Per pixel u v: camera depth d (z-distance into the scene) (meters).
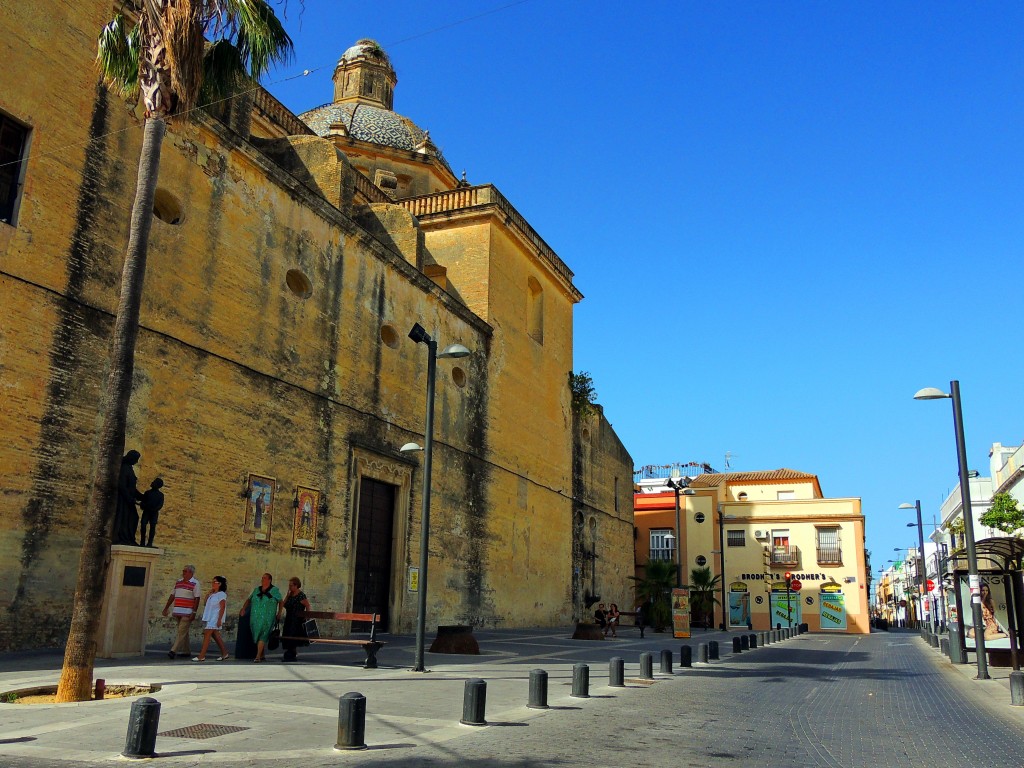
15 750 7.25
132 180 17.17
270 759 7.21
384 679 13.15
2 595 13.85
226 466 18.78
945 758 8.84
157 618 16.56
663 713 11.16
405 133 40.69
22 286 14.70
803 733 10.10
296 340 21.61
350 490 23.25
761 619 53.12
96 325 16.03
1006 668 20.38
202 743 7.75
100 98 16.61
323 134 39.00
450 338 29.73
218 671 12.66
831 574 52.62
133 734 7.11
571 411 40.75
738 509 55.56
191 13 11.62
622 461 48.06
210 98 13.45
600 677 15.52
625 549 47.09
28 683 10.55
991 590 21.11
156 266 17.47
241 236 20.00
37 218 15.09
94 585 10.16
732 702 12.73
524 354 35.66
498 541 31.83
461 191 33.81
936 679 17.88
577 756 7.94
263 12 12.57
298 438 21.30
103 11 16.86
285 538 20.42
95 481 10.47
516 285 35.41
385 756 7.53
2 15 14.81
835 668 20.02
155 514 14.77
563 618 37.38
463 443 30.00
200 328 18.45
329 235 23.42
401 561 25.56
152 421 16.98
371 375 24.77
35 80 15.32
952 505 57.59
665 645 26.55
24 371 14.57
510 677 14.58
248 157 20.23
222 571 18.33
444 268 33.41
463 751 7.93
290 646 15.32
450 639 19.06
